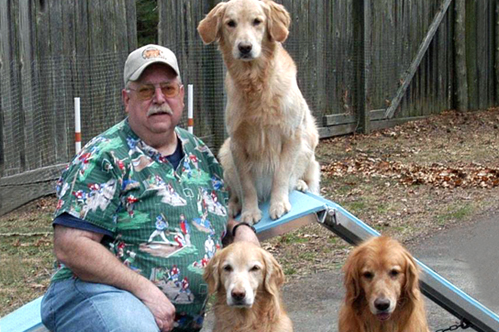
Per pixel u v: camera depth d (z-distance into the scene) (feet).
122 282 12.02
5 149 27.61
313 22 42.14
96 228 12.17
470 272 21.67
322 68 43.16
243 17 16.69
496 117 52.65
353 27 45.01
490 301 19.56
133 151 12.70
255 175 17.34
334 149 41.19
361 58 45.19
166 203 12.72
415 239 24.67
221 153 18.02
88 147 12.59
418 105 50.93
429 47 51.29
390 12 47.06
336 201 29.73
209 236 13.30
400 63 48.65
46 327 12.71
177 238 12.77
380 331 14.07
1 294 20.13
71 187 12.16
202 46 35.47
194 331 13.52
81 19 30.73
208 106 36.17
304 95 42.04
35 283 20.93
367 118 45.62
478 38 54.90
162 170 12.88
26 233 25.11
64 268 12.73
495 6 56.13
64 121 30.48
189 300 12.89
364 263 13.60
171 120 12.96
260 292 13.47
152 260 12.56
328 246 24.48
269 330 13.69
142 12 47.34
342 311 14.78
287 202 16.51
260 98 16.69
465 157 38.70
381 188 31.83
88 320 11.82
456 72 53.31
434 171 34.73
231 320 13.58
